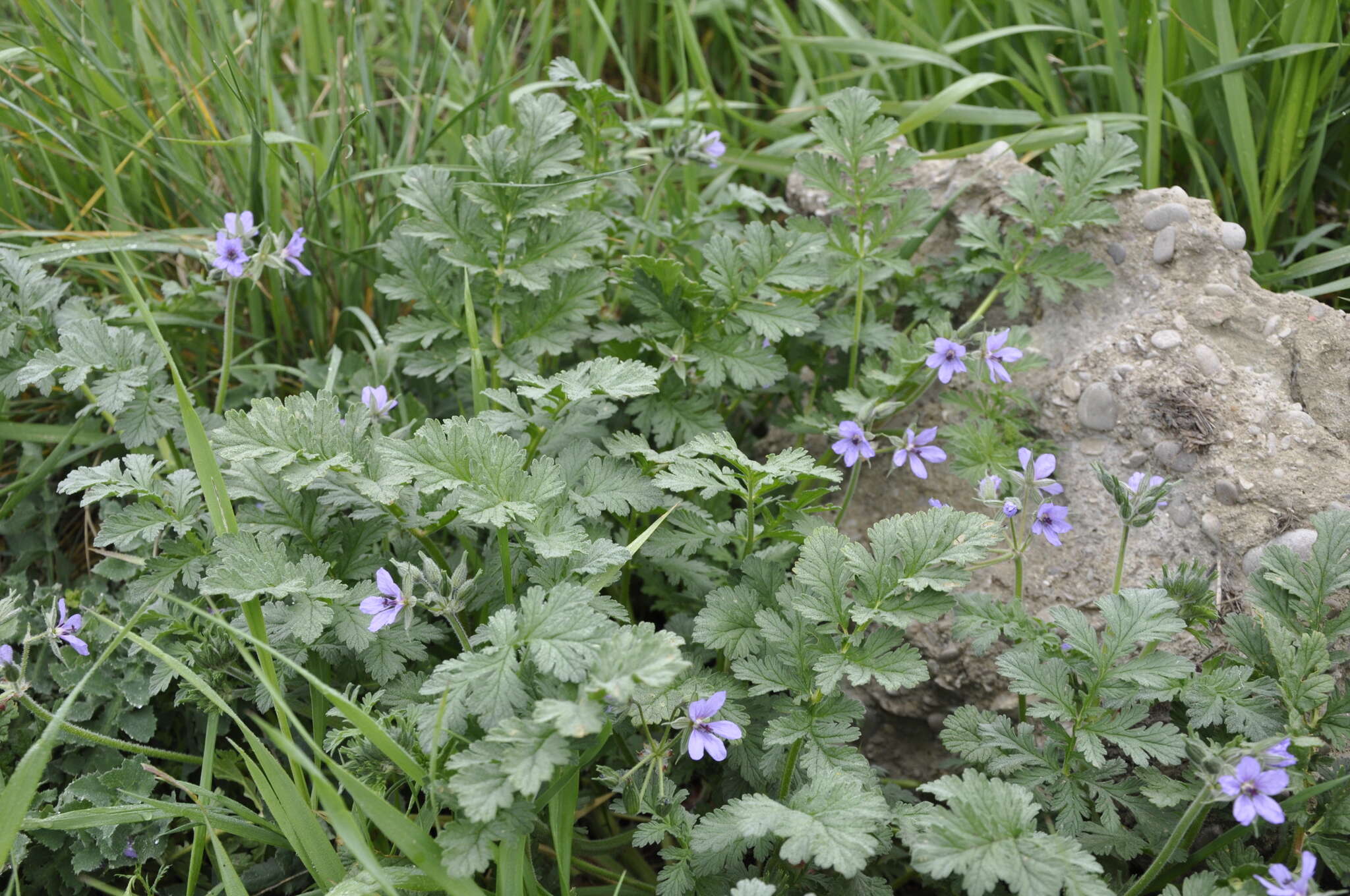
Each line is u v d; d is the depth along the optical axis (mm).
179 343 1396
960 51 1500
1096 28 1494
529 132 1289
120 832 1190
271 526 1193
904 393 1329
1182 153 1449
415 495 1204
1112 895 1057
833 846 1071
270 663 1136
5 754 1215
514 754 1063
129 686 1223
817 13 1659
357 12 1434
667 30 1743
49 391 1275
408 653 1171
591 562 1154
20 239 1410
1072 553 1255
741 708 1160
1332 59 1365
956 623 1160
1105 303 1309
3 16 1506
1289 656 1130
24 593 1264
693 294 1289
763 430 1427
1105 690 1130
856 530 1326
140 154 1389
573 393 1186
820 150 1450
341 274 1427
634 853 1236
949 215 1386
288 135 1397
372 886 1100
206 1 1455
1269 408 1238
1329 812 1120
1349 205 1423
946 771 1238
